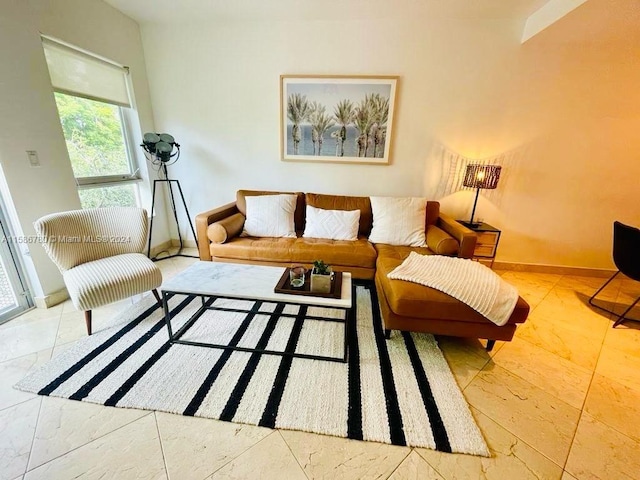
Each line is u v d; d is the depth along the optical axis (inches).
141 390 51.4
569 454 43.1
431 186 111.7
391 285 63.9
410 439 44.2
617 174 100.5
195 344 64.0
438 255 81.3
